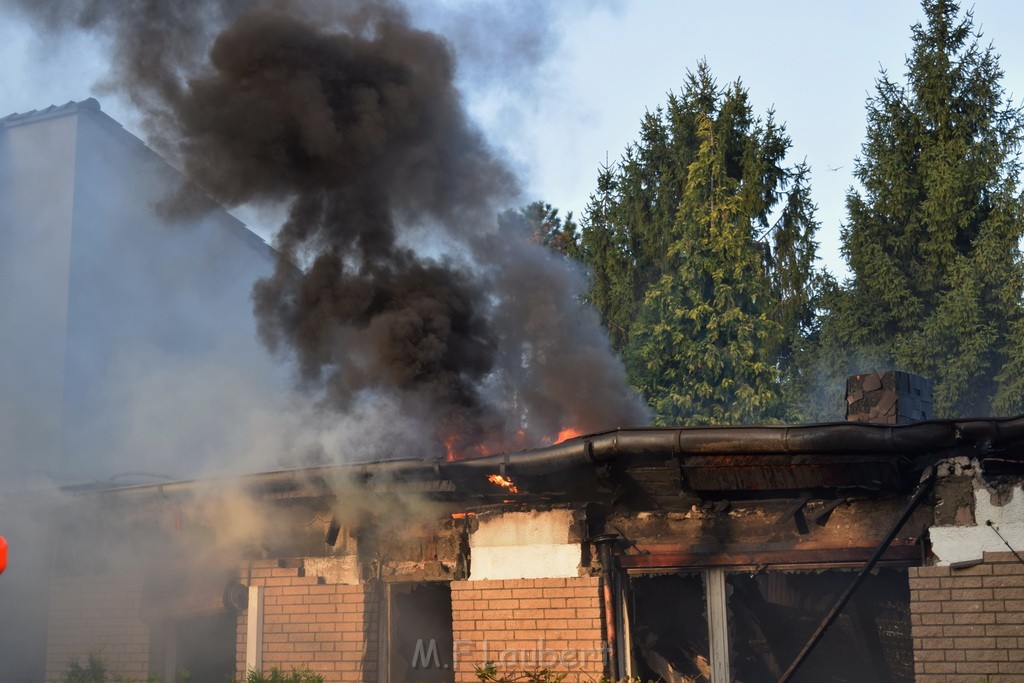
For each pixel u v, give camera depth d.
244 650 11.10
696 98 29.61
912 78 30.22
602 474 8.77
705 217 25.50
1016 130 29.36
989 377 26.97
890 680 8.88
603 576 9.22
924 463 8.22
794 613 8.95
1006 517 7.91
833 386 28.61
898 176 29.31
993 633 7.80
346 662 10.48
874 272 28.80
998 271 26.91
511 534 9.73
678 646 9.20
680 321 25.06
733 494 8.88
